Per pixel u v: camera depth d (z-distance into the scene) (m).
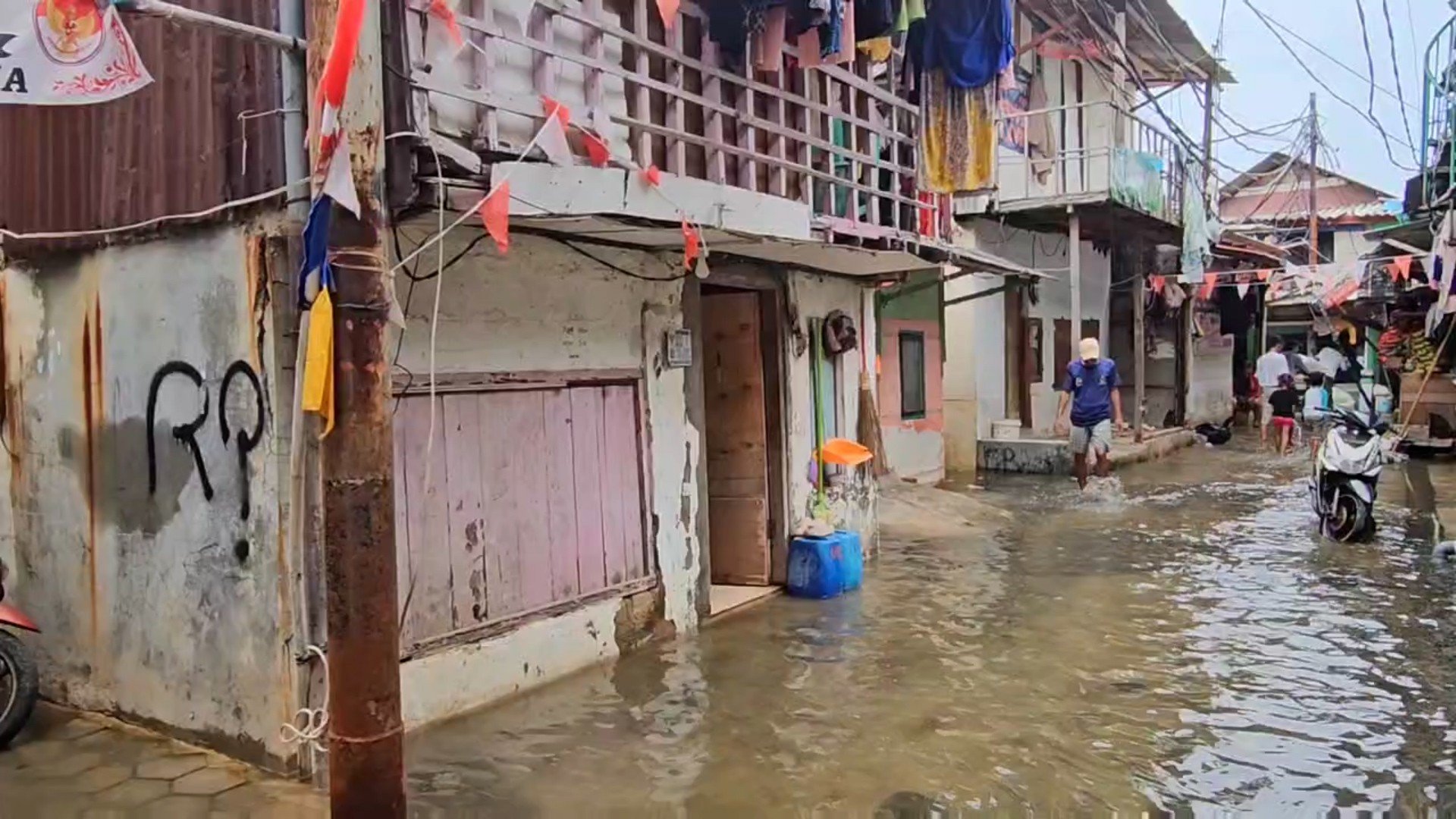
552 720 5.39
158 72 4.94
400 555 5.11
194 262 4.82
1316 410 13.68
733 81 6.13
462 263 5.44
